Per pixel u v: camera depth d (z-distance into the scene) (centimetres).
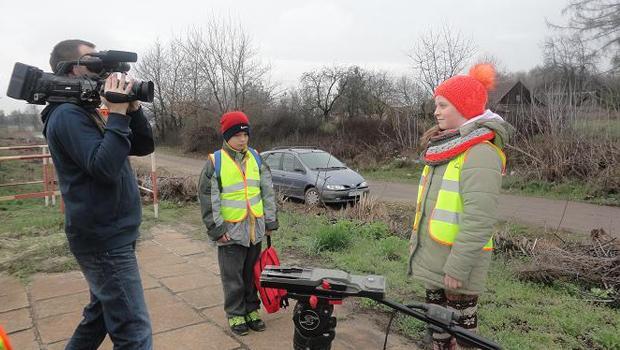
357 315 418
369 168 1905
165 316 410
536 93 1634
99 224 234
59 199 1101
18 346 358
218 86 3148
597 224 901
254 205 380
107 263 239
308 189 1112
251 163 390
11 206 1005
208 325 393
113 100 221
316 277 209
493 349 191
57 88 228
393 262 562
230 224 371
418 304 206
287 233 707
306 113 2920
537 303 444
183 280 503
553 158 1323
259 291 375
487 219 248
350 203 1088
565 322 395
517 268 526
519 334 376
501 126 256
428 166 284
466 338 195
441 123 274
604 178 1174
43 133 244
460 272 250
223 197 374
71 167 232
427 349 354
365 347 357
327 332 213
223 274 377
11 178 1538
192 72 3378
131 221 247
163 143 3934
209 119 3262
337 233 626
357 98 2853
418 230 281
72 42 251
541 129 1427
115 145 222
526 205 1106
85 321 272
